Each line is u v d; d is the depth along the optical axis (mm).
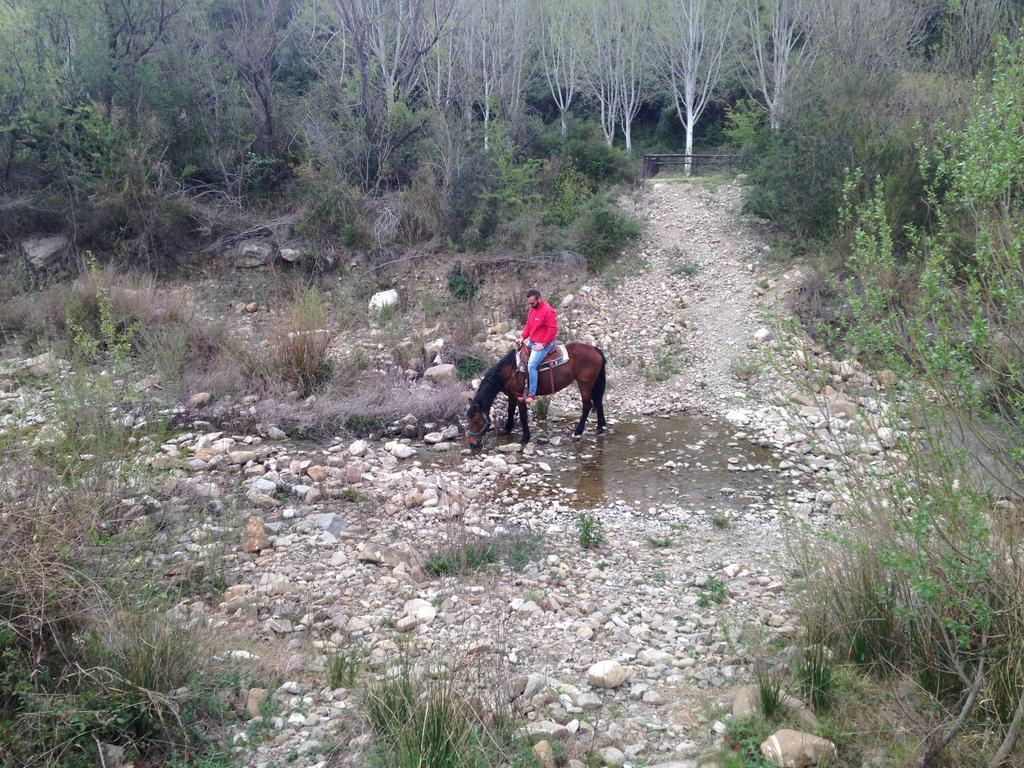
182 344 12430
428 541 7254
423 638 5375
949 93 16000
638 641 5457
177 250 18406
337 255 18109
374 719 4156
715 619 5801
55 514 4605
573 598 6176
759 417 11812
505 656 5156
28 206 17703
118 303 14117
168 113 20016
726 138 35125
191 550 6336
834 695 4398
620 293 16891
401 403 11609
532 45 32125
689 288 16672
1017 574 3939
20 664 3914
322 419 11031
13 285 16500
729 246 18172
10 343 13945
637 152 35750
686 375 13672
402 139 20828
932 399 4074
